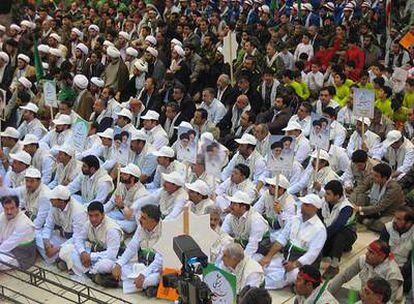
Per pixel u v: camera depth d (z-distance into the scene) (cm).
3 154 1188
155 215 897
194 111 1357
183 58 1678
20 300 874
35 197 1007
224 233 888
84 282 924
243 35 1698
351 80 1495
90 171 1059
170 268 730
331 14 2020
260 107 1432
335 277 827
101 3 2284
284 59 1656
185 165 1098
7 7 2225
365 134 1205
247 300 603
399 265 851
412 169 1119
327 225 921
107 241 920
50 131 1285
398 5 2005
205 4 2212
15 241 931
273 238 948
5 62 1722
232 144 1293
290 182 1087
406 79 1401
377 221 1045
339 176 1123
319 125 1043
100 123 1377
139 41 1859
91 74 1714
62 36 2002
